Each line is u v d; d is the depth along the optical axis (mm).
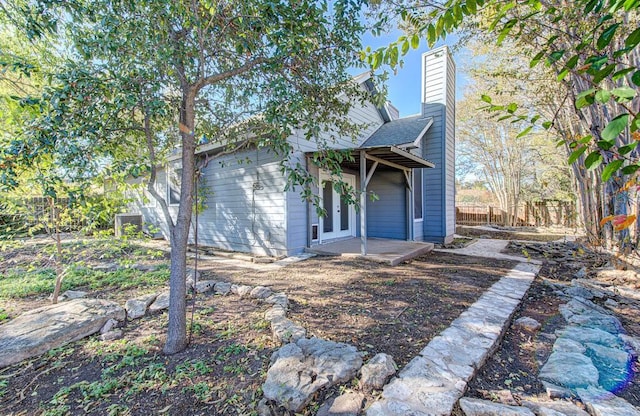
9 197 3064
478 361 2248
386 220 8914
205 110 3434
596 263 5191
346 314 3211
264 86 3160
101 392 1953
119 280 4500
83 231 3357
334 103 3488
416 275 4859
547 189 16328
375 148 5664
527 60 5125
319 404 1835
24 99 1991
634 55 3352
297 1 2498
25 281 4344
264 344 2564
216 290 4094
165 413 1789
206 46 2771
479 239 10016
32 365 2295
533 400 1905
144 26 2379
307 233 7004
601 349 2496
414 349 2461
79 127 2090
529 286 4270
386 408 1745
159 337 2734
